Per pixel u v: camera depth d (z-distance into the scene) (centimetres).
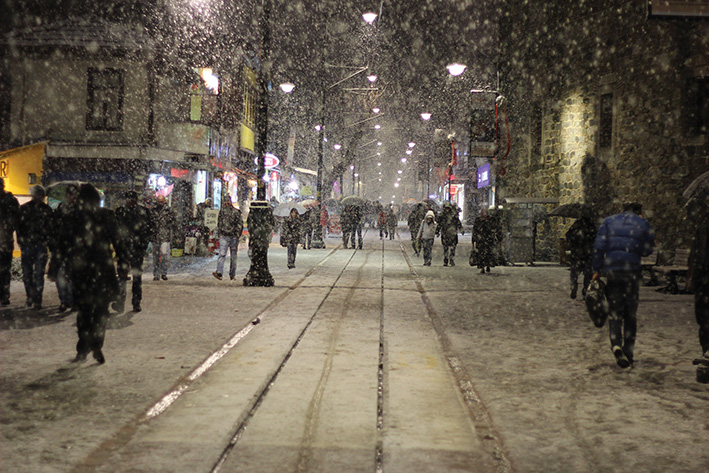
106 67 2298
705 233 594
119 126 2305
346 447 388
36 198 922
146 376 556
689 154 1551
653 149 1623
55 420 434
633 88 1688
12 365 591
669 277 1277
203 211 2220
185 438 400
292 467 356
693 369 617
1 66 2325
